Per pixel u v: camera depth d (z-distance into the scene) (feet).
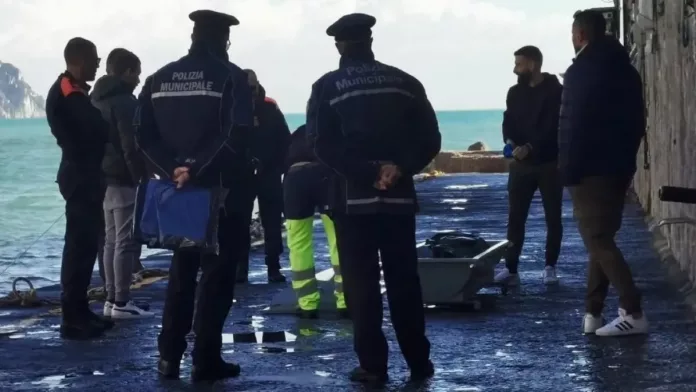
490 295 40.65
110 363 29.66
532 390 25.45
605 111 30.35
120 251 36.63
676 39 45.85
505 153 42.45
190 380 27.40
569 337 31.71
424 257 38.17
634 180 90.17
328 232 36.06
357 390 25.91
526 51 41.88
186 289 27.68
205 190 26.48
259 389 26.25
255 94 44.78
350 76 26.07
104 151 34.04
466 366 28.25
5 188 173.68
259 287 44.73
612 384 25.76
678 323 33.14
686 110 41.60
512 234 42.88
